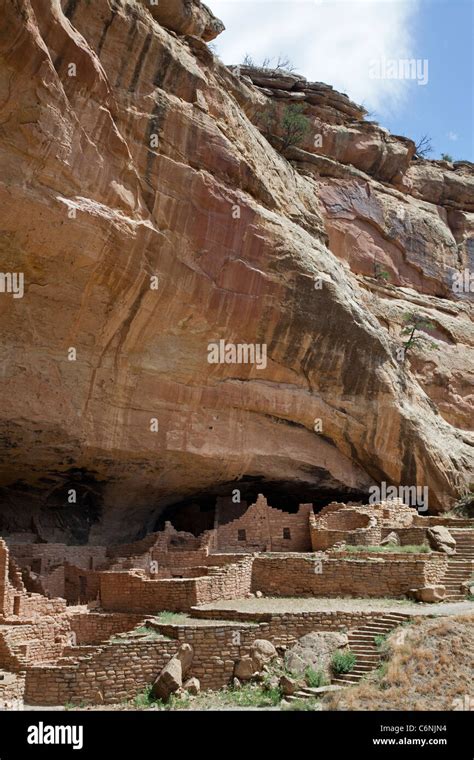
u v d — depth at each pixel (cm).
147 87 2661
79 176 2388
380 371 3328
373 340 3291
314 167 4303
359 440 3303
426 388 4169
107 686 1880
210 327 2848
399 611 2128
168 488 3083
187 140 2752
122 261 2522
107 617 2147
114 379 2684
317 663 1936
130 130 2592
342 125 4569
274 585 2448
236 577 2380
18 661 1869
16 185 2231
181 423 2878
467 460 3719
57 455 2658
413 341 4038
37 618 2045
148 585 2253
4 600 2048
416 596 2316
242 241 2880
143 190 2619
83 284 2478
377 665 1908
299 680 1883
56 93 2256
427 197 4962
